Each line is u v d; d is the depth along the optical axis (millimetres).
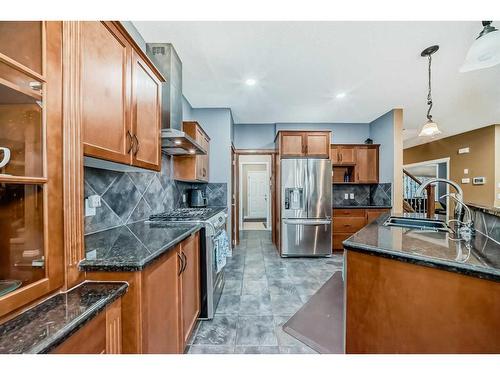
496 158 4684
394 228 1660
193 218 2143
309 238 3789
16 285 733
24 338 579
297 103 3623
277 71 2623
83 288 875
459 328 876
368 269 1146
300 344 1681
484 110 3898
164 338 1200
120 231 1601
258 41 2082
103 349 795
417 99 3441
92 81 1003
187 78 2791
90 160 1123
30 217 782
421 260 952
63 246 842
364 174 4348
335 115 4234
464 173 5348
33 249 785
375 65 2490
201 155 3244
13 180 678
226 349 1635
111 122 1131
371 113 4113
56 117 822
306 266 3357
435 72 2627
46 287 763
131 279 944
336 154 4355
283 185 3824
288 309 2154
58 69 831
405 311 1017
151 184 2357
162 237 1390
